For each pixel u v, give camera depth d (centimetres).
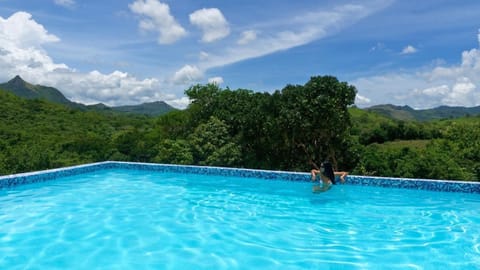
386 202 741
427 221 608
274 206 718
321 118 1307
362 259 444
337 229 566
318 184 930
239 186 922
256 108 1460
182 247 484
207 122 1612
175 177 1050
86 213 655
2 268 409
